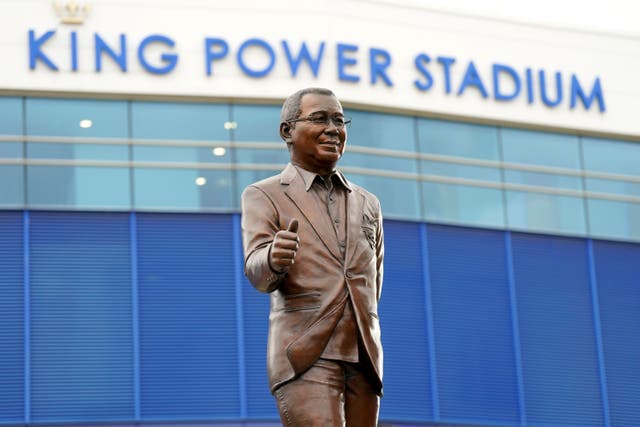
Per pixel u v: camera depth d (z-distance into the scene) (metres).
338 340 8.48
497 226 37.59
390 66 37.44
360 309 8.55
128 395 33.88
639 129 39.44
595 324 37.81
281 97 36.25
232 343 34.56
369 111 37.22
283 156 35.91
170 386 34.09
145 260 34.78
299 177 8.83
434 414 35.47
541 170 38.56
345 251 8.66
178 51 36.09
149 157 35.44
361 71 37.12
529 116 38.59
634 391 37.72
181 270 34.84
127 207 35.03
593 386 37.38
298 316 8.50
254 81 36.25
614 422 37.25
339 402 8.45
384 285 36.03
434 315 36.25
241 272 34.97
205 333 34.53
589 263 38.31
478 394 36.09
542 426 36.50
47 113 35.38
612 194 39.03
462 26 38.47
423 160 37.31
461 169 37.69
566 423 36.81
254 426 34.06
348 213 8.77
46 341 33.94
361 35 37.38
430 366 35.81
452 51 38.22
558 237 38.19
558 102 38.97
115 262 34.69
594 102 39.34
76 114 35.47
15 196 34.75
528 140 38.66
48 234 34.62
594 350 37.62
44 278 34.31
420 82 37.62
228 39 36.44
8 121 35.19
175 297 34.66
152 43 36.09
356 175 36.62
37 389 33.66
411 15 37.94
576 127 39.03
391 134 37.22
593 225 38.62
